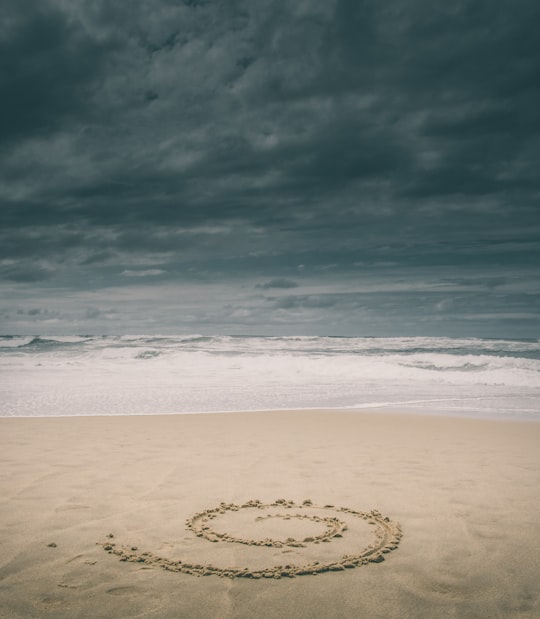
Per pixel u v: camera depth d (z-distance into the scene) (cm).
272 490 501
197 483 526
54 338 4259
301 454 676
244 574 315
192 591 295
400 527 401
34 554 346
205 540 372
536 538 378
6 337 4528
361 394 1456
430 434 840
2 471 572
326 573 319
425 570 324
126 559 337
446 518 421
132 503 458
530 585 305
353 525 404
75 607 276
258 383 1697
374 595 292
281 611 274
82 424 920
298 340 4050
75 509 440
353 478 550
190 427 896
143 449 701
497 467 605
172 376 1878
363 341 4062
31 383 1600
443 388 1602
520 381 1758
